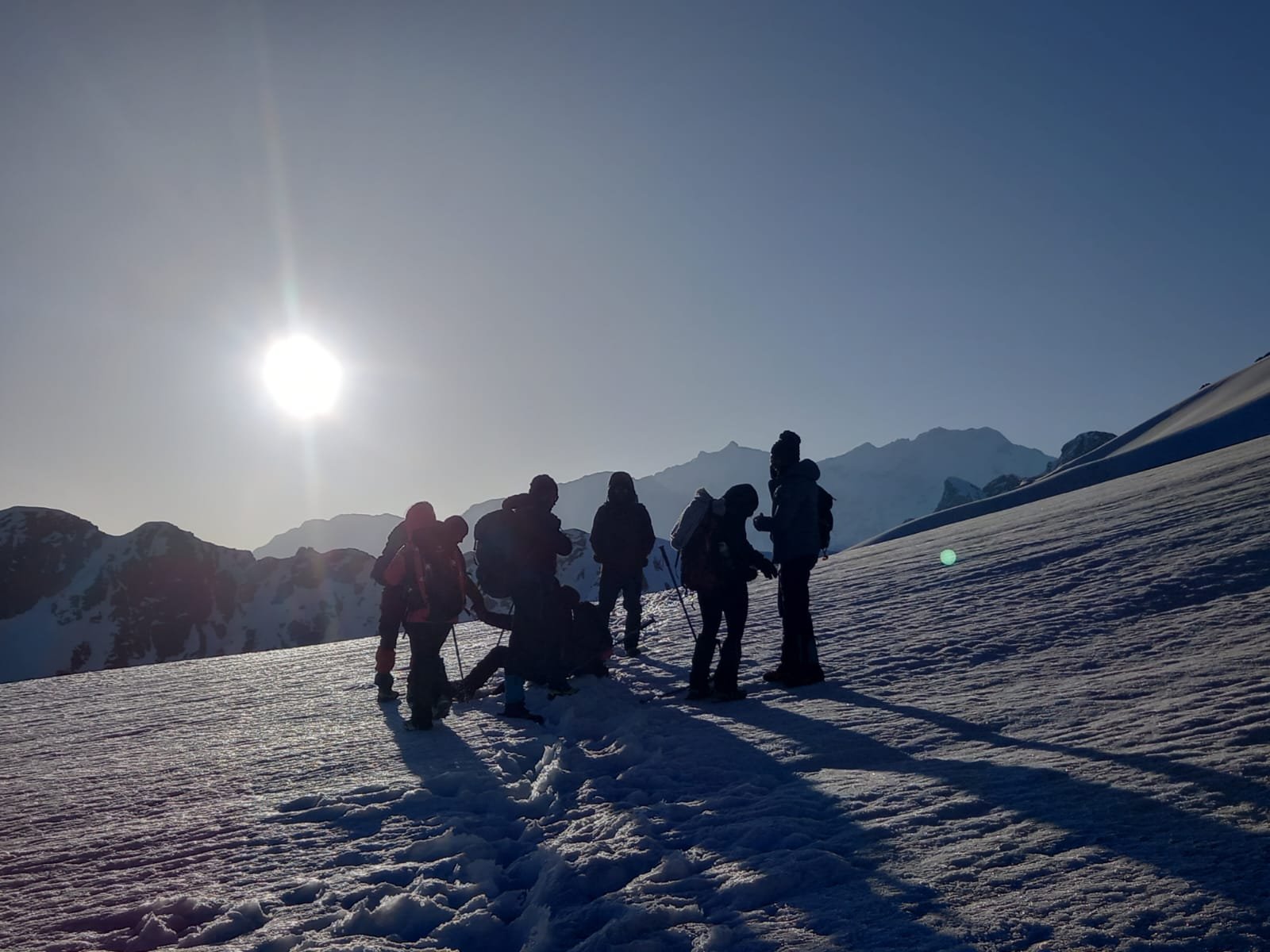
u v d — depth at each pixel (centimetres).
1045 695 654
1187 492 1730
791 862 388
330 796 636
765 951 318
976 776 484
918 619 1098
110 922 445
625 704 888
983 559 1505
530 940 366
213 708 1176
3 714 1369
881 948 305
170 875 507
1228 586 883
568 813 539
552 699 941
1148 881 322
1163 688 604
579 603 1042
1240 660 632
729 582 850
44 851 582
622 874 419
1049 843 373
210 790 704
